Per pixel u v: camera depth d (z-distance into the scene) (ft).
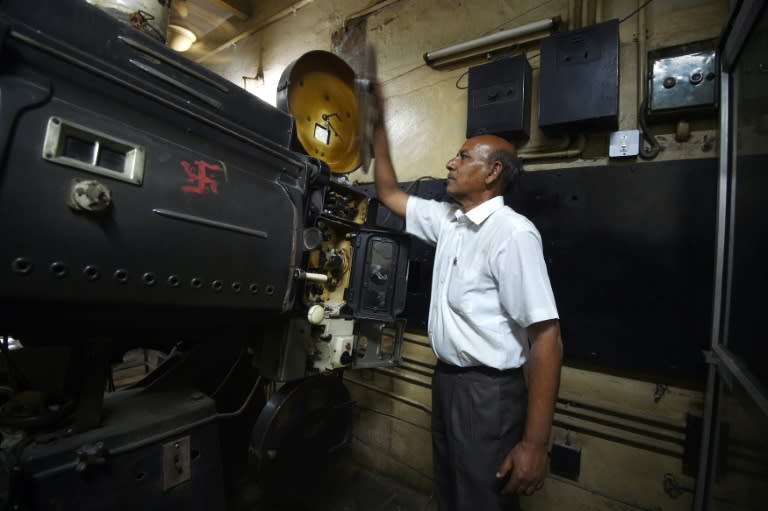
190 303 2.58
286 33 8.80
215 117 2.89
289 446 3.79
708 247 3.92
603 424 4.46
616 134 4.44
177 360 4.17
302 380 3.94
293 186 3.46
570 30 4.75
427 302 5.75
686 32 4.25
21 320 2.08
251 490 4.80
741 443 2.88
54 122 1.99
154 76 2.60
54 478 2.33
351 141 4.60
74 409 2.68
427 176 6.06
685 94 4.00
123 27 2.48
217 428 3.35
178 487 2.95
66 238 2.00
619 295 4.33
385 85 6.66
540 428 3.01
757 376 2.66
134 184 2.29
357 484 5.78
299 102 4.02
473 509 3.33
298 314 3.69
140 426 2.80
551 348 3.03
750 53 3.15
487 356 3.36
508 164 3.86
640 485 4.22
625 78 4.55
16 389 2.89
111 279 2.18
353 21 7.29
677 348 4.01
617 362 4.30
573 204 4.66
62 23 2.20
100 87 2.31
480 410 3.39
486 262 3.43
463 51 5.68
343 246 4.34
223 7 9.18
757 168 2.92
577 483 4.53
